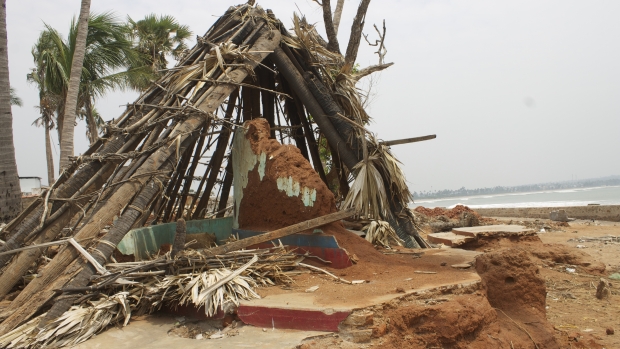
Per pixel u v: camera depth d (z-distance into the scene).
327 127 9.75
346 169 10.85
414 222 9.86
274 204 7.11
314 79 9.66
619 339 5.75
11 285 5.86
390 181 9.38
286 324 4.65
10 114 9.63
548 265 9.98
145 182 6.55
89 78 18.72
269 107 10.87
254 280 5.57
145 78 18.97
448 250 7.87
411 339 4.61
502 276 5.86
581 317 6.70
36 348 4.51
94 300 5.22
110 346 4.50
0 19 9.54
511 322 5.53
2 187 9.40
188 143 7.36
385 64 10.95
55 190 6.61
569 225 19.45
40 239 6.21
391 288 5.22
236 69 8.27
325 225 6.79
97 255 5.59
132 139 7.11
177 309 5.29
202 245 7.88
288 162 7.07
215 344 4.40
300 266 6.34
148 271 5.42
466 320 4.76
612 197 69.81
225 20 9.41
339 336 4.46
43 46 19.73
